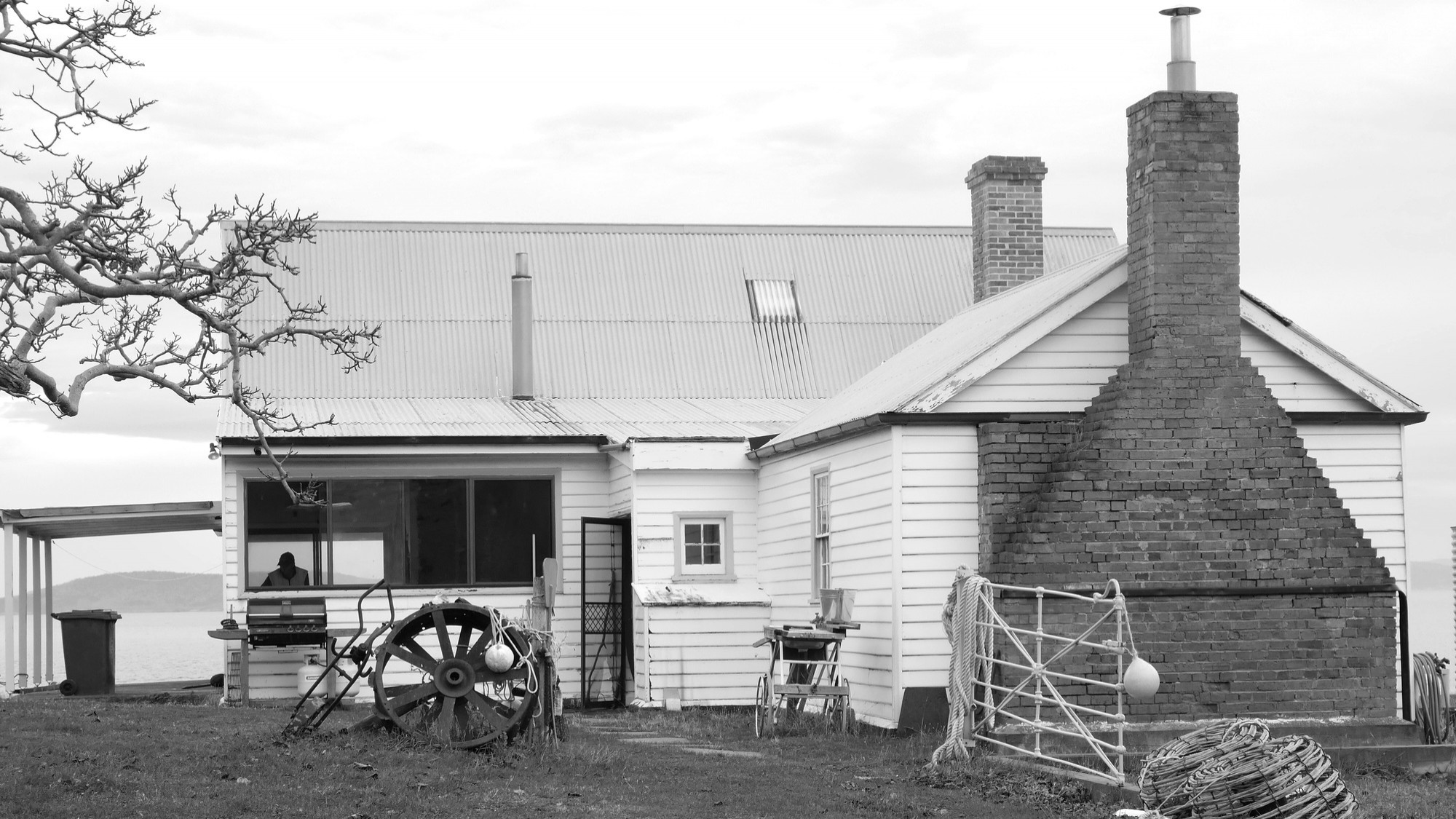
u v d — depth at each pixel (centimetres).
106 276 1250
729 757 1553
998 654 1641
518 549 2442
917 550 1802
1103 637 1652
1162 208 1739
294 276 2975
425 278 3030
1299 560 1697
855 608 1945
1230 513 1697
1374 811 1238
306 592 2345
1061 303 1817
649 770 1407
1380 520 1881
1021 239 2588
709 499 2344
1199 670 1661
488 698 1486
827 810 1228
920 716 1789
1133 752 1470
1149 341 1738
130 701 2245
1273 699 1669
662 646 2253
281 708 2080
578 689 2431
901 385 1991
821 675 2022
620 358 2953
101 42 1262
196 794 1154
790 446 2148
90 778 1172
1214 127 1753
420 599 2389
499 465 2438
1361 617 1694
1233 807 1119
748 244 3203
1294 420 1861
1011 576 1664
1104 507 1683
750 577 2341
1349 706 1680
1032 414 1803
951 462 1812
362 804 1145
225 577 2312
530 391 2806
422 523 2405
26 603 2580
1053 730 1402
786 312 3084
